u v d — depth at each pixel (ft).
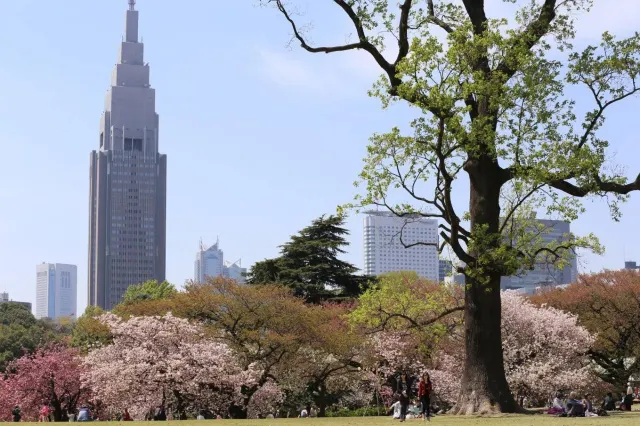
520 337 140.67
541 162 84.74
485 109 91.40
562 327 142.72
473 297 94.68
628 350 177.47
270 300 150.51
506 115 87.56
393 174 87.40
